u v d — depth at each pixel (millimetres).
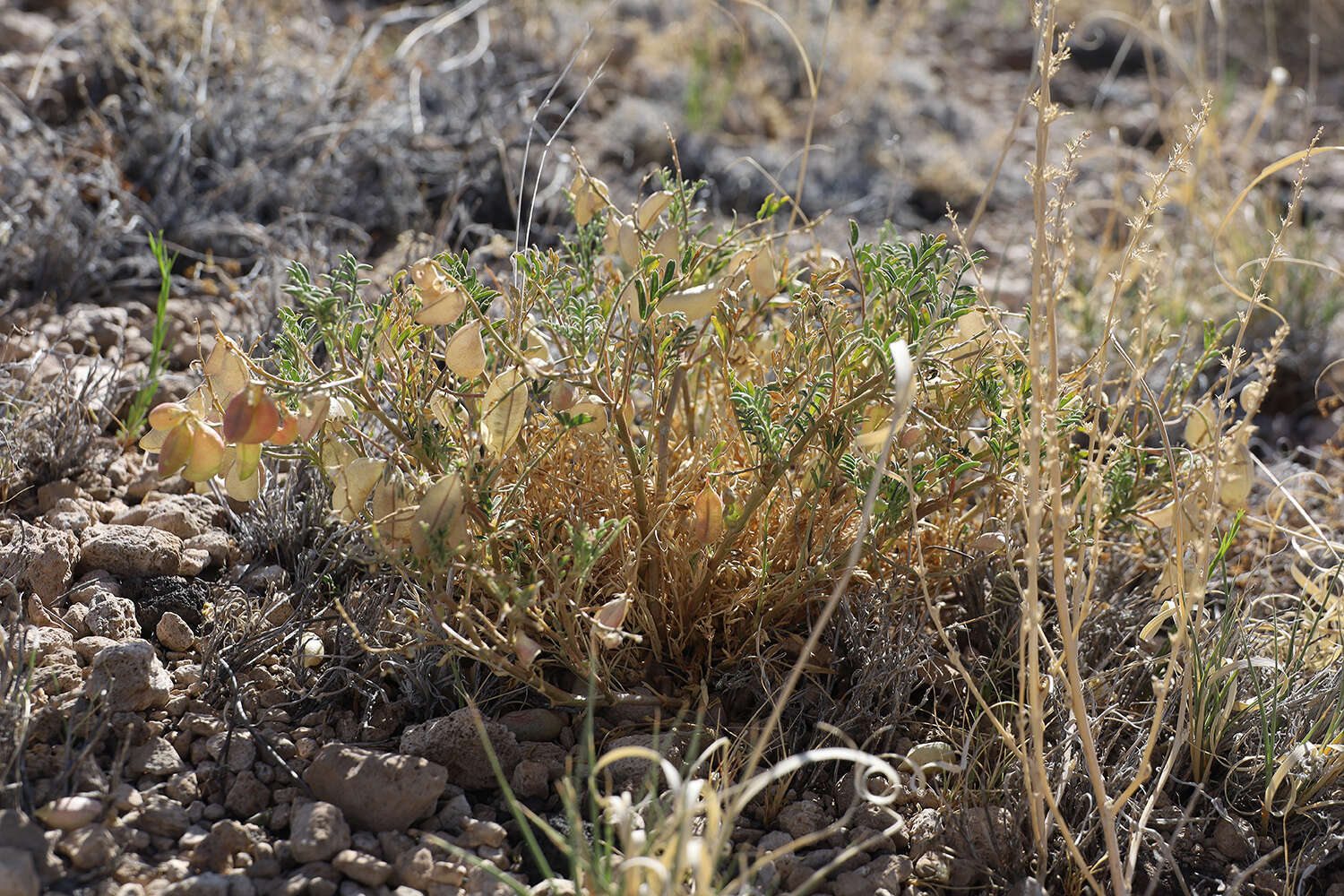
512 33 1680
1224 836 756
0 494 863
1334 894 737
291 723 767
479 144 1277
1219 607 866
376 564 791
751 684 792
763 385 798
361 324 742
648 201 778
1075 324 1093
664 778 750
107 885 692
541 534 778
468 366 733
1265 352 727
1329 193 1562
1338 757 764
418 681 771
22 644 745
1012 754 763
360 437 765
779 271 834
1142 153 1653
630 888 672
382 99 1293
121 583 812
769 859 680
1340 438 1033
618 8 1935
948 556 830
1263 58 2188
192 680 772
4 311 1003
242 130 1226
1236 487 768
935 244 750
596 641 760
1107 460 798
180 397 947
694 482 796
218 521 871
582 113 1530
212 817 725
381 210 1188
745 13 1872
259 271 1058
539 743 771
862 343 768
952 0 2373
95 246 1035
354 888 704
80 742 736
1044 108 694
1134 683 814
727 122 1633
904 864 729
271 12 1449
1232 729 784
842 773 774
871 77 1743
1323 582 864
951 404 780
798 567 771
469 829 728
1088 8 2225
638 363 794
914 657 792
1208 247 1187
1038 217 699
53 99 1269
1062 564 699
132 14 1379
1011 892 728
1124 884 706
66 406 890
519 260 783
